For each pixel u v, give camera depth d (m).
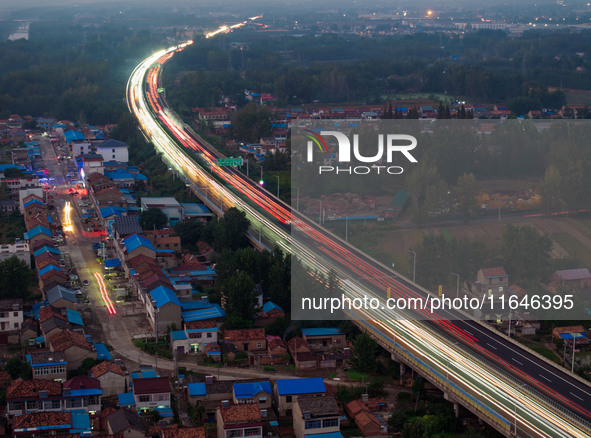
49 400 165.12
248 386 172.75
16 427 153.25
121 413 158.50
